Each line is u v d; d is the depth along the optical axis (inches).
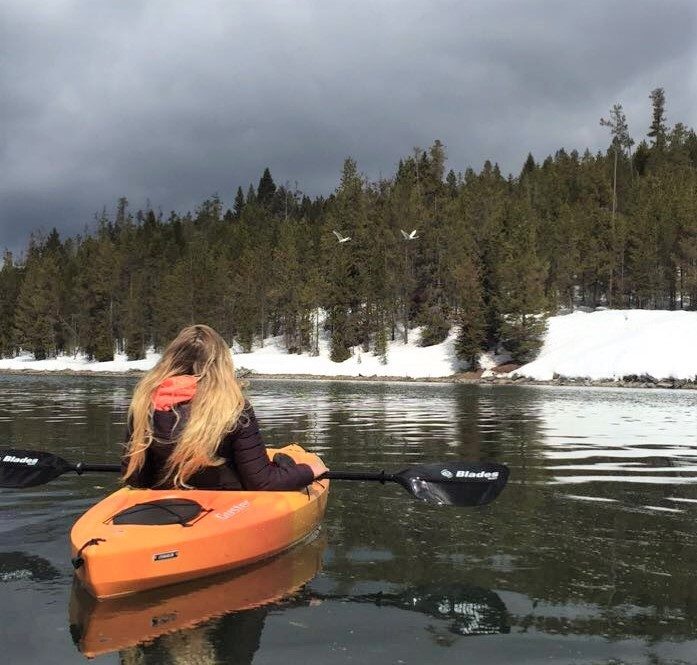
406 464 277.4
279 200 5039.4
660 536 163.5
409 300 2464.3
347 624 108.8
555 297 2284.7
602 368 1562.5
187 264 2883.9
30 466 182.2
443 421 497.7
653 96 4040.4
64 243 4520.2
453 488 162.4
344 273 2433.6
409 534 165.5
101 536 125.0
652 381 1450.5
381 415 552.1
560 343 1893.5
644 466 278.1
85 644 100.7
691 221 2306.8
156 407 143.8
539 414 593.6
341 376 2092.8
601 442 369.1
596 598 121.2
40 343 3075.8
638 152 4057.6
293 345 2632.9
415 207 2593.5
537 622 110.1
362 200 2810.0
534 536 163.3
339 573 135.1
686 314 1787.6
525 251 2129.7
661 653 98.6
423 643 101.7
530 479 245.6
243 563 138.9
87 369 2731.3
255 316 2790.4
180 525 132.5
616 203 3159.5
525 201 2748.5
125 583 120.3
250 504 144.9
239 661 95.2
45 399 745.0
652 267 2404.0
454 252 2402.8
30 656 96.3
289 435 389.4
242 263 2974.9
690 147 4037.9
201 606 116.7
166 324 2807.6
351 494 212.8
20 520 175.9
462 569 137.6
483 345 2058.3
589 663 95.3
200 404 142.1
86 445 332.5
